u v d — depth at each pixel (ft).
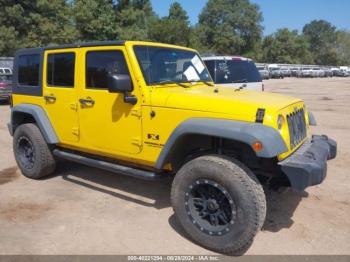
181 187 12.91
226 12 313.53
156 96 13.84
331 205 16.16
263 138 11.32
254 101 12.64
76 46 16.33
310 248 12.69
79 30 126.82
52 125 18.06
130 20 145.89
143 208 15.85
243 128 11.64
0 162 22.75
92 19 127.54
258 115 12.03
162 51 15.57
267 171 13.71
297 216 15.07
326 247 12.75
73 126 16.96
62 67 17.20
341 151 25.21
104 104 15.38
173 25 211.20
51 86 17.85
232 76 29.35
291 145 12.87
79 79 16.29
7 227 14.11
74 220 14.71
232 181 11.73
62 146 18.26
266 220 14.70
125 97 14.29
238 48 320.09
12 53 113.50
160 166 13.80
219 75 28.78
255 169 13.78
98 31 129.18
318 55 410.52
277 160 12.66
